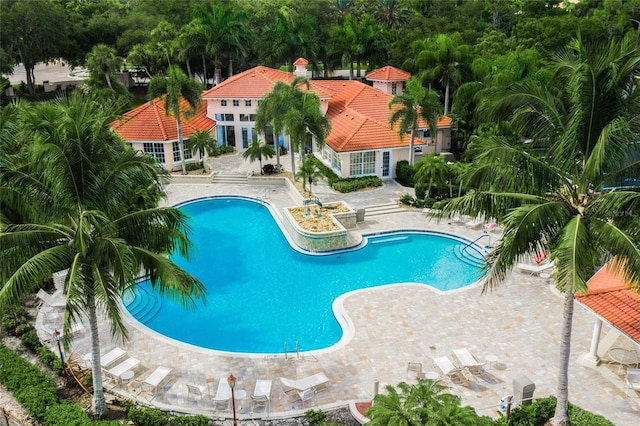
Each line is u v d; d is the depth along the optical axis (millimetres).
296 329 23109
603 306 18219
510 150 14031
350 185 38875
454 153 48188
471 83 46594
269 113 40656
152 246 16484
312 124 36719
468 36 72812
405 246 31391
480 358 19828
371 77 59656
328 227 31281
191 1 91312
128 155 15602
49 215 15188
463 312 23203
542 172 14070
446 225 33375
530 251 14312
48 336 21797
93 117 15516
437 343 20875
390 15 88438
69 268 14891
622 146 12898
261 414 17078
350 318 22859
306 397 17453
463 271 28203
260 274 28359
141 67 79062
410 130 41781
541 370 19016
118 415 17094
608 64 13000
